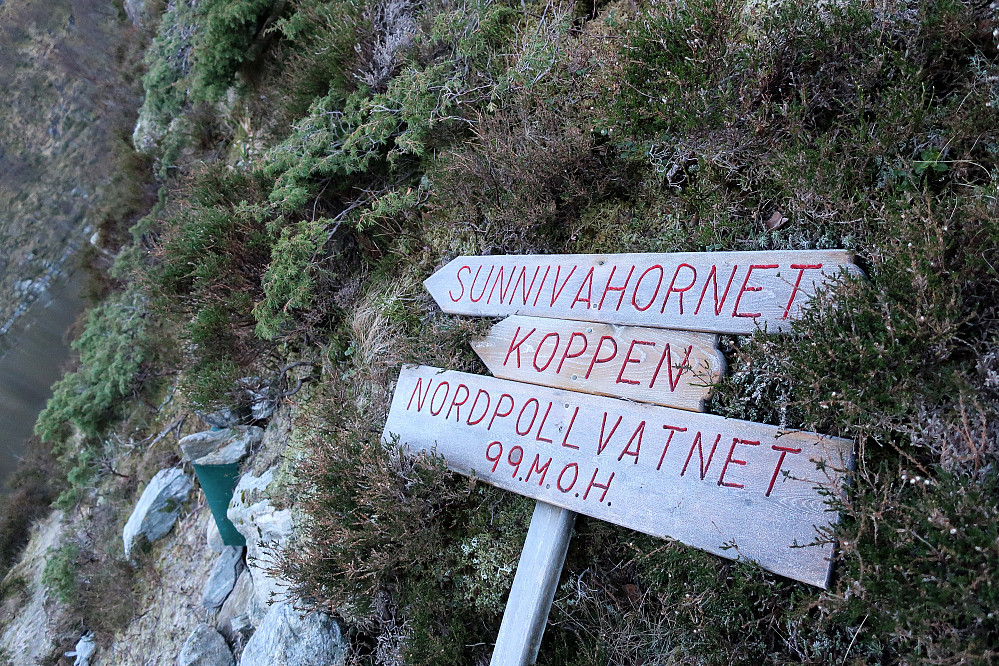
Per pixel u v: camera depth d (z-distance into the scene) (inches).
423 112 142.8
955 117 77.4
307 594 114.9
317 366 164.9
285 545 141.1
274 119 200.8
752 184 95.4
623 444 86.7
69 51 491.8
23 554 334.6
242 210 166.9
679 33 100.7
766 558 70.8
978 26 81.1
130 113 399.9
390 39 159.8
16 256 485.7
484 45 143.9
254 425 186.4
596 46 120.4
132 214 343.6
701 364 84.0
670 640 85.4
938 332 64.5
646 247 105.7
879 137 80.7
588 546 97.1
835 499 66.6
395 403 121.1
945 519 56.1
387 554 107.0
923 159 79.1
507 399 102.9
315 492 124.5
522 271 110.3
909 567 58.7
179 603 187.8
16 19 574.9
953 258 68.2
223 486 177.5
